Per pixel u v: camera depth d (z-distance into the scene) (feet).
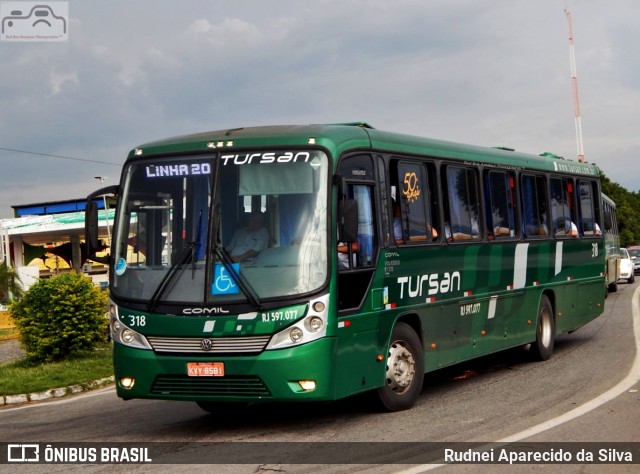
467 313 44.62
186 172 34.37
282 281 32.30
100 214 170.19
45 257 183.73
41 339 61.21
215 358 32.32
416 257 39.68
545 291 55.36
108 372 56.65
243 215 33.30
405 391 38.24
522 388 42.93
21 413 44.60
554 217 57.47
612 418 34.06
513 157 52.29
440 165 43.11
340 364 33.24
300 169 33.42
